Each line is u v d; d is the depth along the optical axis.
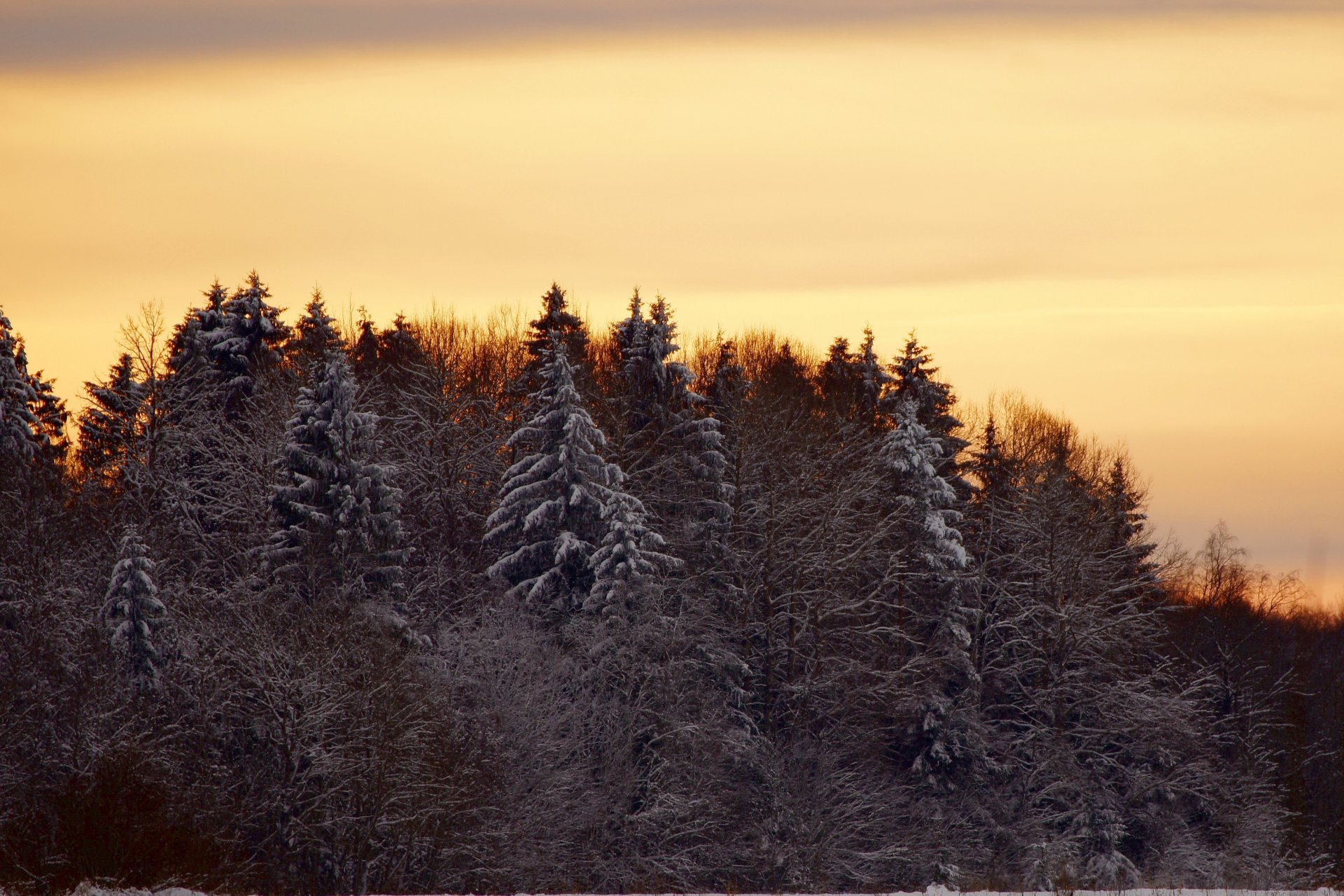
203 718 53.31
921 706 74.88
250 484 74.38
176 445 77.44
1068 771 76.12
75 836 36.41
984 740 76.12
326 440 65.44
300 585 62.16
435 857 54.00
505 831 56.53
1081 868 70.62
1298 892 38.03
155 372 76.75
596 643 65.69
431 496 80.94
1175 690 85.81
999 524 87.31
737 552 76.38
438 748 55.50
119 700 52.16
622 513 69.00
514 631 64.88
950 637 77.75
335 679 53.25
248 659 53.97
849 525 76.44
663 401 83.38
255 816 51.22
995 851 73.31
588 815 61.59
